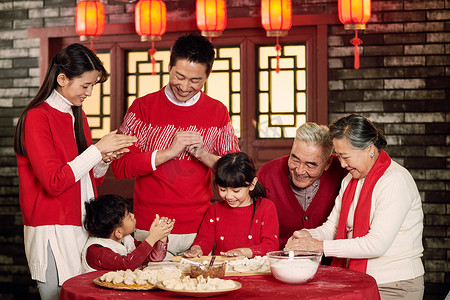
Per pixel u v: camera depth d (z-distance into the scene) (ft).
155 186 9.38
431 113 17.44
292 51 18.47
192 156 9.43
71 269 8.46
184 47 8.65
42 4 19.65
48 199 8.43
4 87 19.89
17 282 19.43
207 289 6.08
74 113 8.97
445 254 17.21
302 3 18.12
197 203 9.50
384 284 8.14
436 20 17.46
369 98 17.78
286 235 10.17
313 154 9.05
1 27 19.95
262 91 18.61
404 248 8.25
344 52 17.94
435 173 17.38
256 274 7.34
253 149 18.38
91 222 8.78
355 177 8.57
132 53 19.38
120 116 19.17
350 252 8.00
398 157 17.58
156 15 16.62
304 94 18.42
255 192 9.37
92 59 8.54
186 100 9.32
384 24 17.71
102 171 9.46
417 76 17.54
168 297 6.14
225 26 16.56
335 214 9.25
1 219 19.63
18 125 8.45
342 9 15.31
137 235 9.52
